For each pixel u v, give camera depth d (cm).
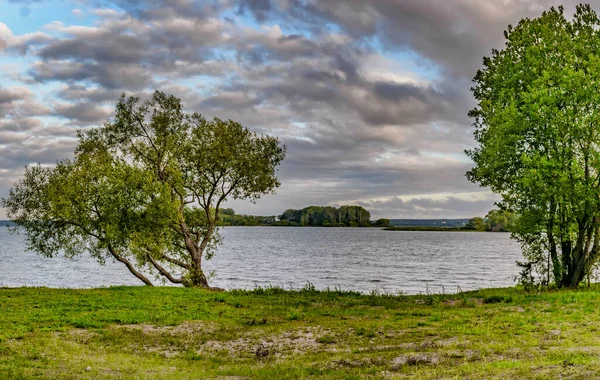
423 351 1612
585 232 3341
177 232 3888
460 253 12412
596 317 2014
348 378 1318
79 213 3428
